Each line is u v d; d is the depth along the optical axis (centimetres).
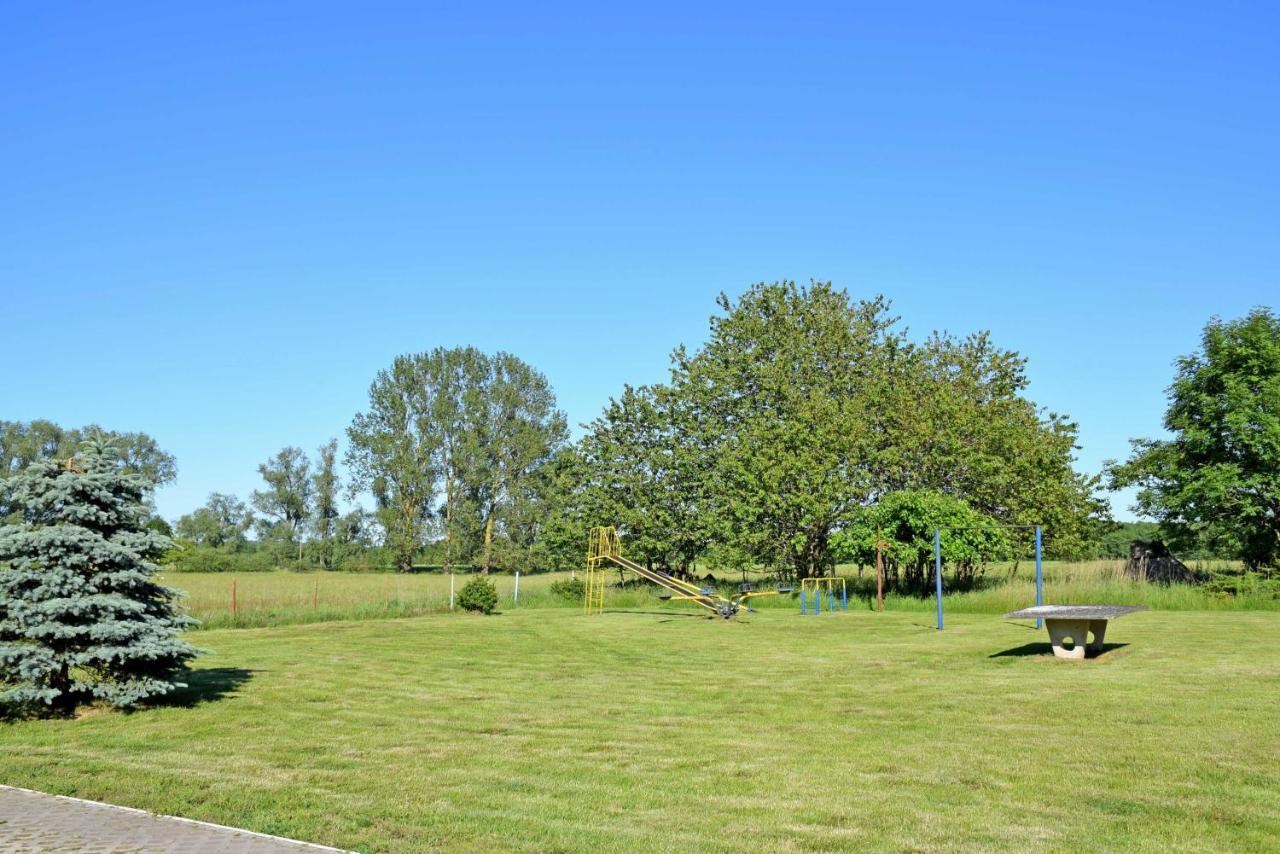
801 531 3941
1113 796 794
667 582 3366
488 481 6656
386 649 2011
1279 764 886
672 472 4347
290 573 6325
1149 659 1597
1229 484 3108
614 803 794
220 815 760
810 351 4150
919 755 955
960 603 2928
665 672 1617
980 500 3588
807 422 3888
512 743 1037
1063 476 3788
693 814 760
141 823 737
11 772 917
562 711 1233
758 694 1362
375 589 3944
